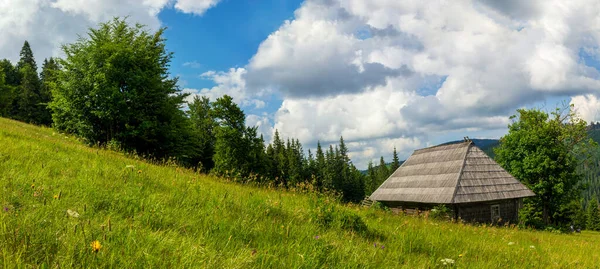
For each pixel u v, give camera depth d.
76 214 3.94
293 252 4.34
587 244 13.67
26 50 79.94
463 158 27.72
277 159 77.62
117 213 4.62
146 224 4.37
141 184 6.59
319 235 5.40
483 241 8.76
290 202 8.25
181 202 5.89
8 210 3.64
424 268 5.00
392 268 4.70
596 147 38.44
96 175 6.66
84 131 23.03
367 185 92.88
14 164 6.41
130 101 23.14
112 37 25.27
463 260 6.08
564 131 39.44
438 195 25.89
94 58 22.41
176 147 26.77
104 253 3.08
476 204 26.30
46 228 3.45
